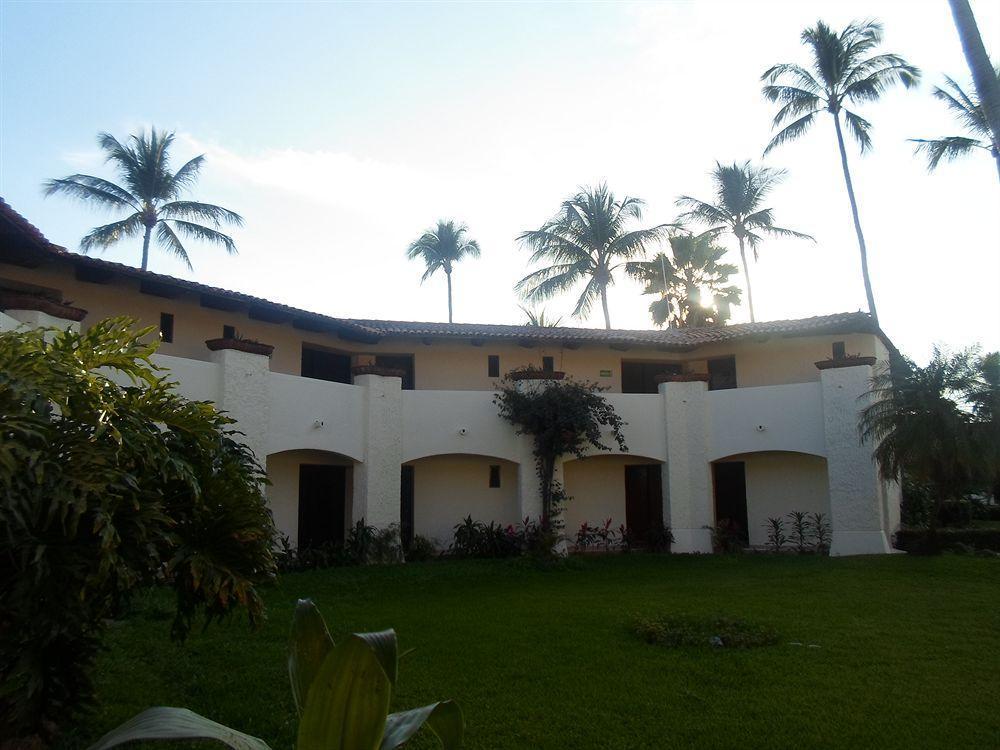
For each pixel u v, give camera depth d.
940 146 22.81
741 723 6.39
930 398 15.77
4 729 4.83
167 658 8.48
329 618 11.17
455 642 9.46
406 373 21.56
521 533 19.23
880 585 13.28
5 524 4.37
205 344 16.42
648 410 20.73
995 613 10.77
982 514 28.23
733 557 18.34
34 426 4.42
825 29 27.80
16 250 13.45
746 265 33.09
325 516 19.30
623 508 22.53
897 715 6.54
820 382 18.98
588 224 32.84
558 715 6.63
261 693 7.31
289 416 16.56
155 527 4.87
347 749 2.54
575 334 21.53
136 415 5.20
